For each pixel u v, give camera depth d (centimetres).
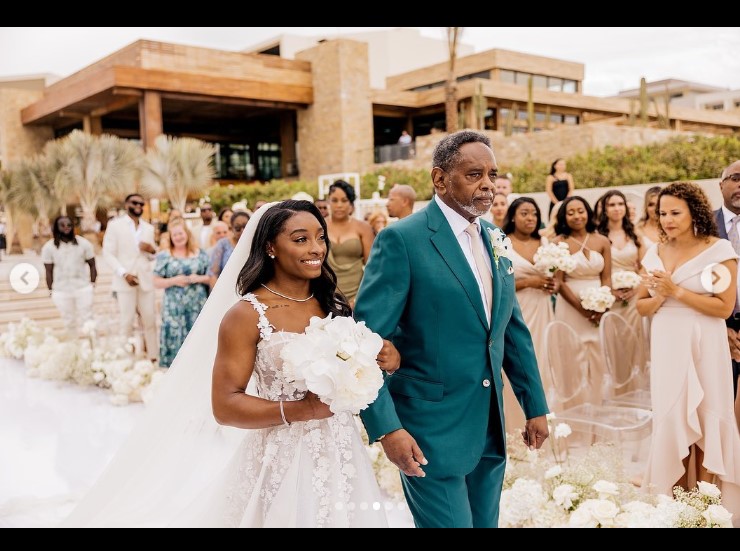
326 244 235
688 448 354
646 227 592
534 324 490
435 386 241
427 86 3350
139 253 759
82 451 486
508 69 3095
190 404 271
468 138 242
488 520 256
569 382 438
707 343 352
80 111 2583
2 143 2786
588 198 966
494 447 252
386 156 2320
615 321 464
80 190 1894
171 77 2253
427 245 242
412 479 247
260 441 232
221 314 264
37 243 1969
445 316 240
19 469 450
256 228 237
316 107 2616
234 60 2433
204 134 3153
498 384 250
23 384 696
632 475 407
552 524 283
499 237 252
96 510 280
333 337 203
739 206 386
